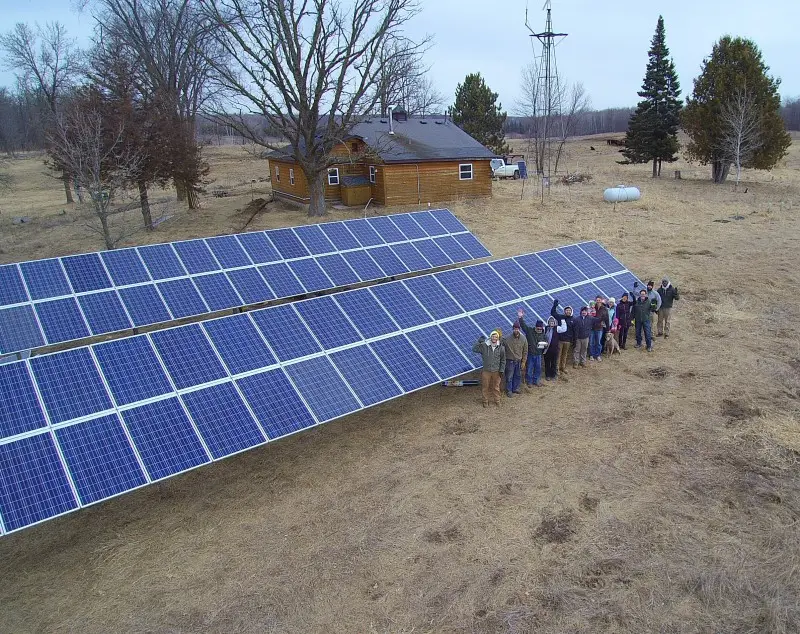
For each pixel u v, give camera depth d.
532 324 13.88
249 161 66.25
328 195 33.91
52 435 8.03
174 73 36.03
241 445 8.91
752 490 9.11
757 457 9.95
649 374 13.34
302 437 11.23
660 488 9.27
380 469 10.07
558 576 7.55
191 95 40.78
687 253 22.66
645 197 34.44
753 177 45.44
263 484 9.77
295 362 10.55
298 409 9.77
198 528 8.72
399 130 35.75
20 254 24.52
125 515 9.08
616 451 10.33
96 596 7.49
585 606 7.05
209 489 9.67
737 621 6.79
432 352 11.95
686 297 18.14
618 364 13.91
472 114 53.94
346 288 16.73
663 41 44.06
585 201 33.59
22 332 10.84
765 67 40.03
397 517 8.81
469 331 12.88
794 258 21.59
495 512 8.85
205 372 9.72
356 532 8.52
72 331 11.22
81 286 12.05
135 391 8.99
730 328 15.69
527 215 29.77
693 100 42.44
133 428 8.52
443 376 11.52
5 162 60.25
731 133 38.50
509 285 14.87
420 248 17.14
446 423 11.54
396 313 12.51
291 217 30.38
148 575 7.81
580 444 10.59
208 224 29.09
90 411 8.49
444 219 18.91
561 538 8.25
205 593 7.48
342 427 11.55
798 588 7.18
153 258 13.34
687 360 13.92
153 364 9.50
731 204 32.25
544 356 13.22
